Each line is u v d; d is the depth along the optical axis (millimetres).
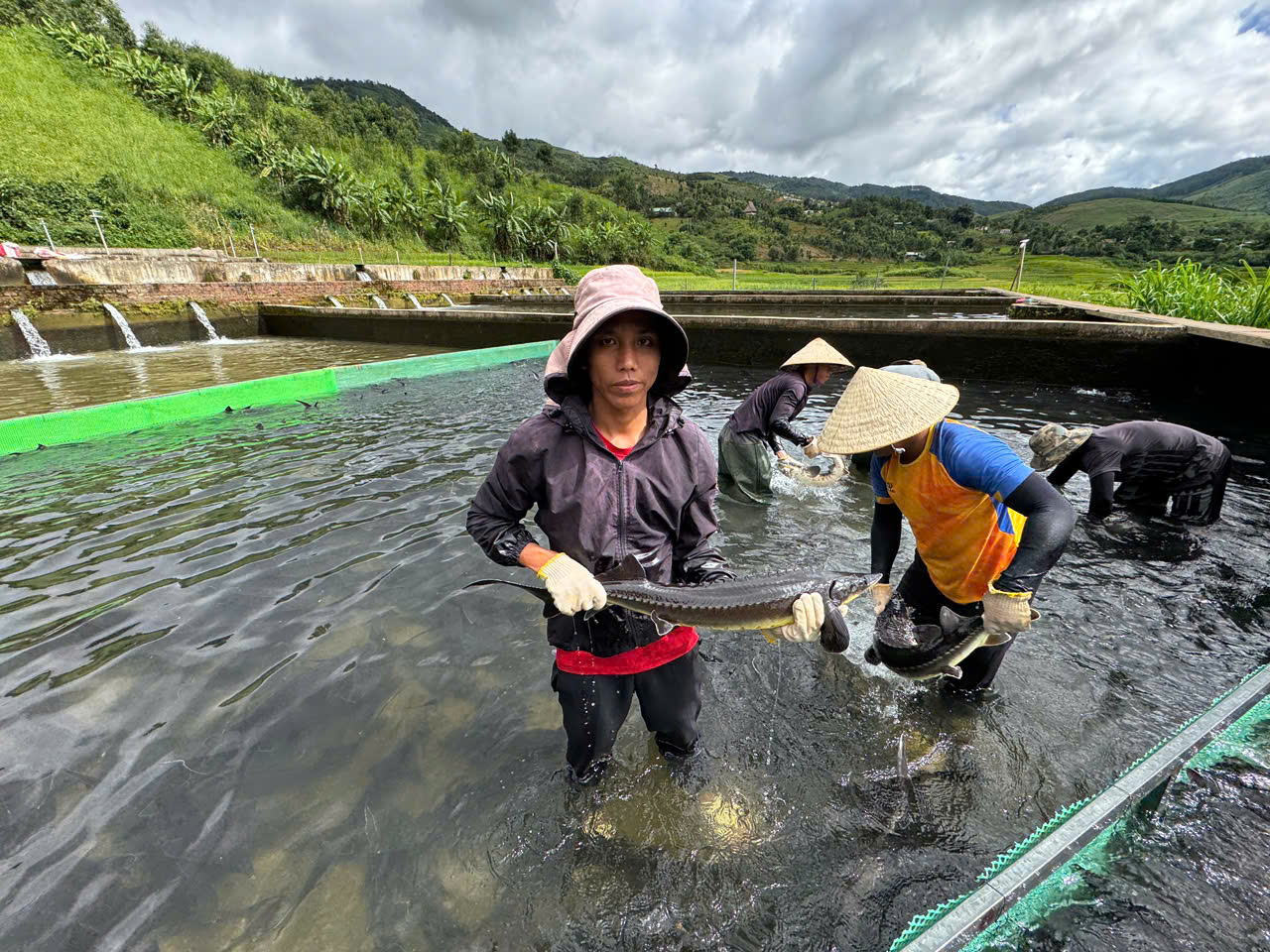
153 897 1985
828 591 1935
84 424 7832
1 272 17234
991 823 2342
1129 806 1963
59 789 2420
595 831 2283
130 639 3445
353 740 2705
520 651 3352
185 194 37250
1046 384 10531
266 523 5039
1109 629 3568
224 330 21016
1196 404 9055
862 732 2842
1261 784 2299
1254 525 4906
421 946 1864
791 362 5730
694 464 2141
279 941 1862
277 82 72500
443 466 6516
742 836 2279
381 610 3740
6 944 1816
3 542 4723
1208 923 1854
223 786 2449
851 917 1981
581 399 2014
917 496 2740
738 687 3178
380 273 29609
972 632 2531
